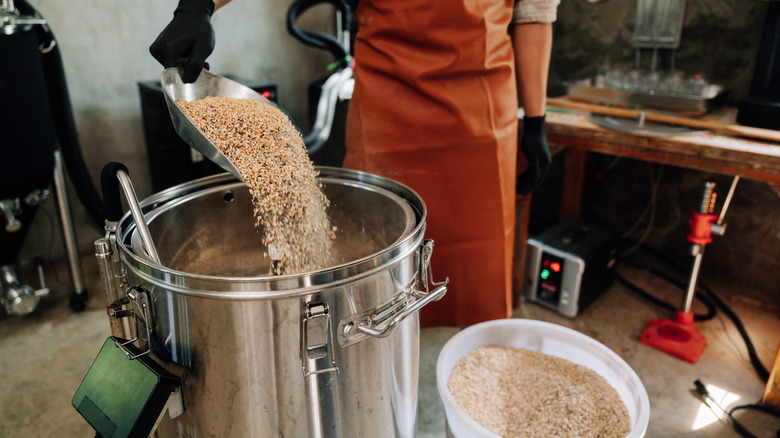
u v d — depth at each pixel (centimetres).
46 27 186
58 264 249
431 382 173
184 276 79
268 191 105
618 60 235
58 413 159
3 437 150
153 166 241
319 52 293
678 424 156
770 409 159
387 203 115
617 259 229
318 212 120
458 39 127
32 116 178
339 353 87
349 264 82
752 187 212
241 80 241
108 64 239
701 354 187
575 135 185
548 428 131
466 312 158
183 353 87
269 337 82
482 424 133
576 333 151
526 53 150
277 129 112
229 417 89
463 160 139
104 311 212
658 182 238
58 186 199
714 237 227
